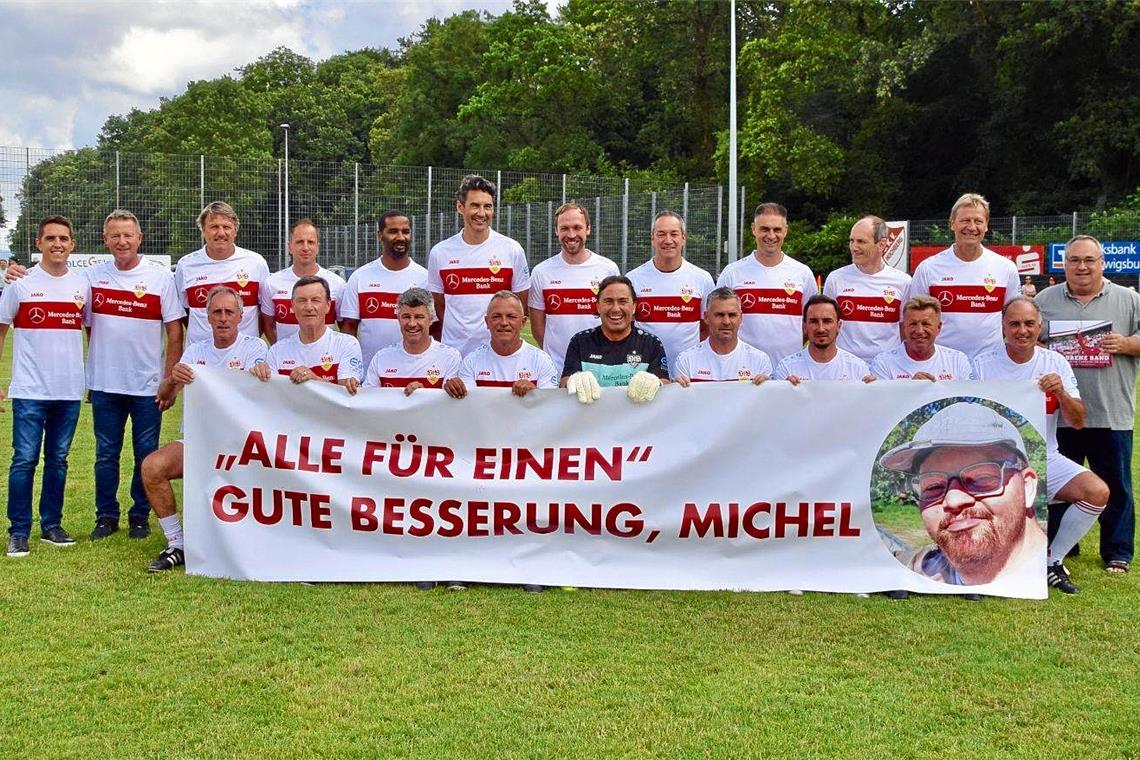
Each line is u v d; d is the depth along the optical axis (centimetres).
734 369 589
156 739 356
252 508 559
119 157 2172
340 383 561
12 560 579
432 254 678
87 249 2147
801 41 3259
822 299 573
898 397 543
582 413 552
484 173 2672
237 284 669
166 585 534
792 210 3869
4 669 416
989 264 630
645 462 548
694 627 473
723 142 3525
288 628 468
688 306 650
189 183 2266
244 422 558
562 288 657
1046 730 366
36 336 598
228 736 357
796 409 545
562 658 431
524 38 4481
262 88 8150
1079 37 3095
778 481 546
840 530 546
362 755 344
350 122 8344
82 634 457
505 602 511
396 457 556
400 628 468
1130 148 3103
